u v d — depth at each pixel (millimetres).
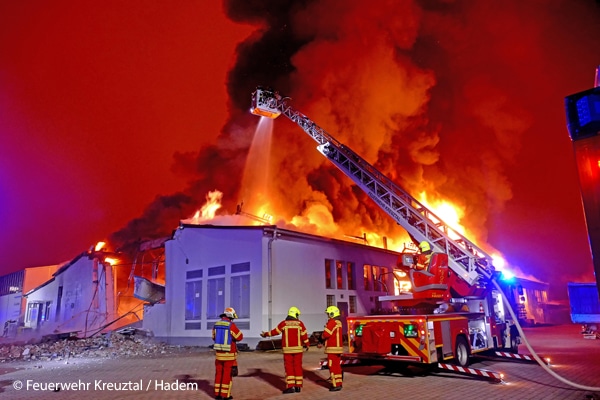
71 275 23906
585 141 3264
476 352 10016
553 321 33031
